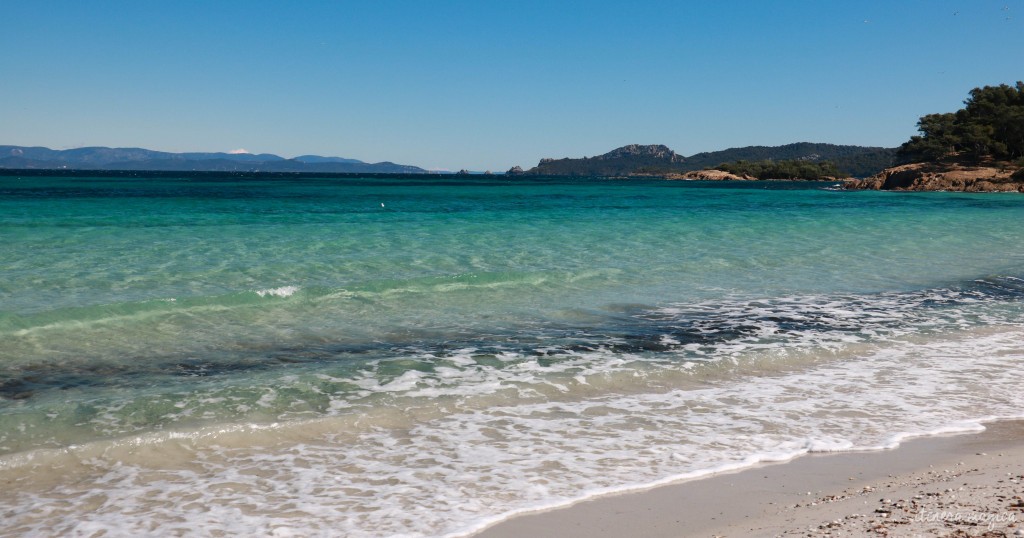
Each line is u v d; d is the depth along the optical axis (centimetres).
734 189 10281
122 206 3634
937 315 1348
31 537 511
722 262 1959
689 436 739
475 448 698
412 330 1185
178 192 5934
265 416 773
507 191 7869
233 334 1135
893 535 495
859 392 897
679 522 548
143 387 870
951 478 629
